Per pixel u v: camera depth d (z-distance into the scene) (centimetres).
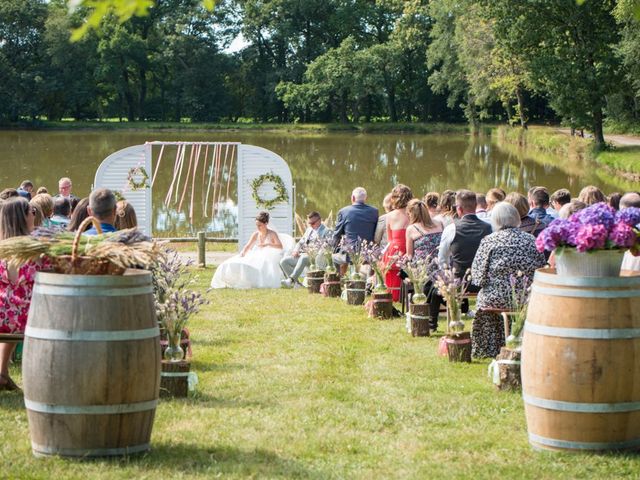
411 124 8512
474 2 5162
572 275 576
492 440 620
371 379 803
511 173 4141
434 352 923
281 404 711
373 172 4184
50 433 552
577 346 570
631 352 568
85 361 543
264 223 1497
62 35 8594
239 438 619
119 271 565
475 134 7881
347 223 1333
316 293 1377
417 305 1012
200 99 9194
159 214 2550
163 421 655
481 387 772
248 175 1917
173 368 730
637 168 3788
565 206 987
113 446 559
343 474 550
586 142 5038
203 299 747
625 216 569
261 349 938
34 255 567
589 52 4678
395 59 8506
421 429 648
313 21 9219
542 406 587
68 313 543
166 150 4691
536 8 4703
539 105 8069
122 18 379
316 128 8662
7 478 520
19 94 8762
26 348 556
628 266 807
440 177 3972
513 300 812
